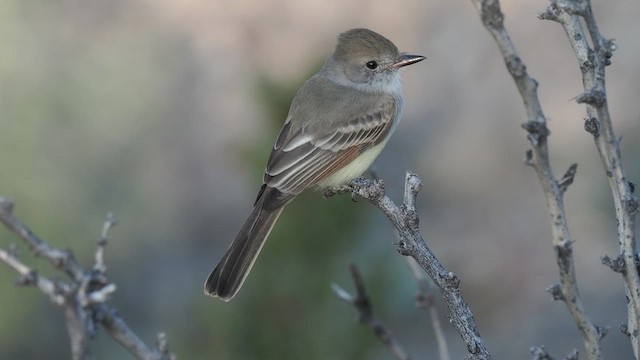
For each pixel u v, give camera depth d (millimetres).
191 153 14305
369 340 7551
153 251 13062
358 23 16359
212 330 7758
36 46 13352
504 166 14711
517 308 13039
